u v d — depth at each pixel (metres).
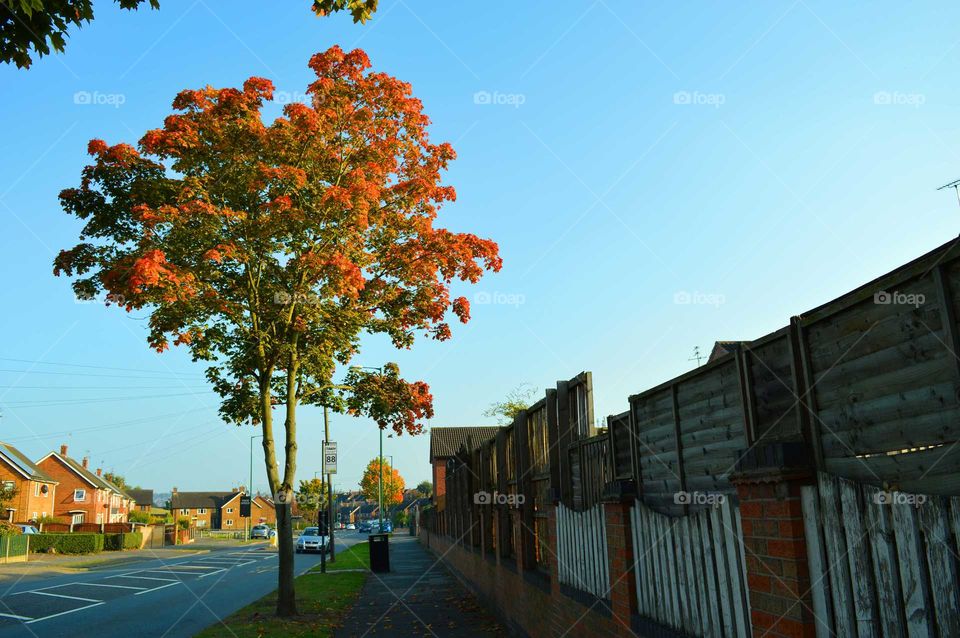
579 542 7.56
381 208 14.51
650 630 5.34
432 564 27.25
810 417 3.38
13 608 16.36
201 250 12.87
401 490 98.94
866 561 2.92
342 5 7.34
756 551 3.64
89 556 44.19
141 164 13.12
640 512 5.78
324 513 27.55
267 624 12.50
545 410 9.52
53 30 6.93
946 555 2.51
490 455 14.57
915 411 2.74
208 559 37.41
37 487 59.50
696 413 4.81
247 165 13.52
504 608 12.24
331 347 14.72
